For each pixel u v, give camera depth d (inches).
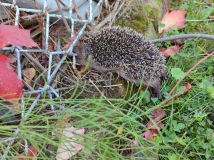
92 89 42.6
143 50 42.5
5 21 42.5
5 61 36.6
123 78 43.7
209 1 53.9
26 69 41.0
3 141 34.7
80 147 37.5
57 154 36.4
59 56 42.9
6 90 36.1
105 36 42.6
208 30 50.4
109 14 47.8
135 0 49.8
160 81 44.8
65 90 41.9
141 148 36.9
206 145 41.0
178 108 43.4
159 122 41.8
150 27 48.9
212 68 46.2
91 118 37.6
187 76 45.2
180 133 42.2
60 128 35.1
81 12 45.5
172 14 50.8
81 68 43.4
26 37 37.0
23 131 33.9
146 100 42.8
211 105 43.6
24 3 42.2
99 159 36.5
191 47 48.2
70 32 43.3
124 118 37.0
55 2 43.1
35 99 37.6
